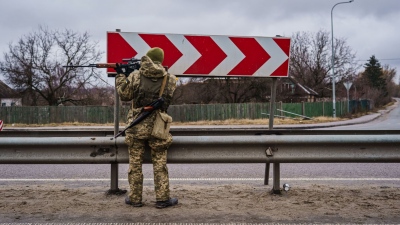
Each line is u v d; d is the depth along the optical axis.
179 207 4.91
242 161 5.01
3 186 6.35
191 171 8.30
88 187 6.19
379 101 90.50
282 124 31.91
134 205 4.92
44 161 5.02
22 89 47.62
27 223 4.34
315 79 68.44
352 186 6.22
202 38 5.90
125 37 5.78
